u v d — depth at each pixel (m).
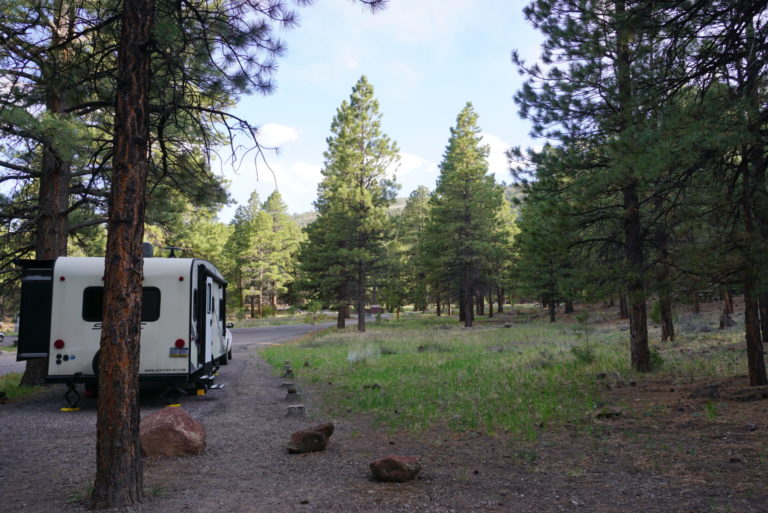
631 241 11.35
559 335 24.69
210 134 7.71
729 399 7.53
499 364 13.97
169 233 15.58
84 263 9.34
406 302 53.09
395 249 35.78
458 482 4.71
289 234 68.88
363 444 6.39
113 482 4.23
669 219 9.44
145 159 4.68
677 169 7.38
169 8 5.52
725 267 7.72
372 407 8.80
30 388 11.51
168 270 9.52
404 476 4.77
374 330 34.19
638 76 9.27
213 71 6.68
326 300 36.94
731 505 3.79
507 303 79.94
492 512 3.94
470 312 36.56
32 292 9.59
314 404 9.48
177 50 5.61
